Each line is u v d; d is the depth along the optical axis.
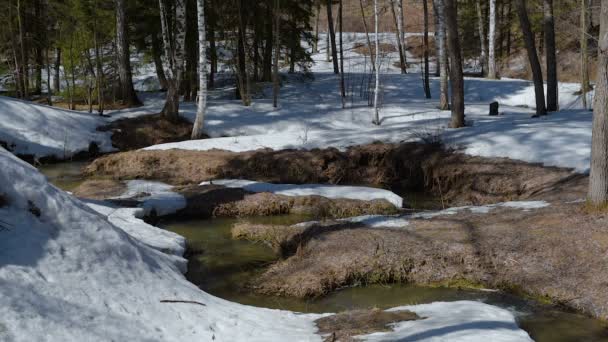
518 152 16.53
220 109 28.08
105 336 5.59
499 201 14.45
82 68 26.78
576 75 34.75
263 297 9.13
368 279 9.62
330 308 8.62
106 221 7.49
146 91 33.41
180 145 21.91
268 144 21.69
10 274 5.59
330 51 50.50
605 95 10.02
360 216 12.77
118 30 28.30
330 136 22.16
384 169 19.12
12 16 27.73
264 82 35.00
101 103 26.41
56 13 26.36
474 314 7.27
